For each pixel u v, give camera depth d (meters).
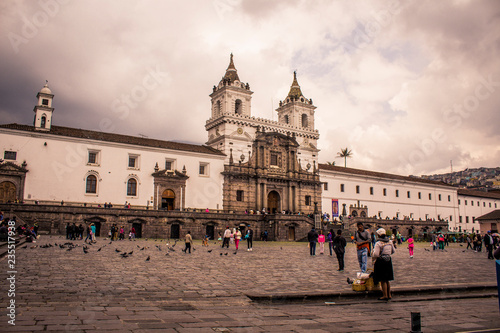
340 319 12.03
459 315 12.98
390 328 10.98
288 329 10.64
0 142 57.03
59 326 9.84
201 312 12.34
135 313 11.72
